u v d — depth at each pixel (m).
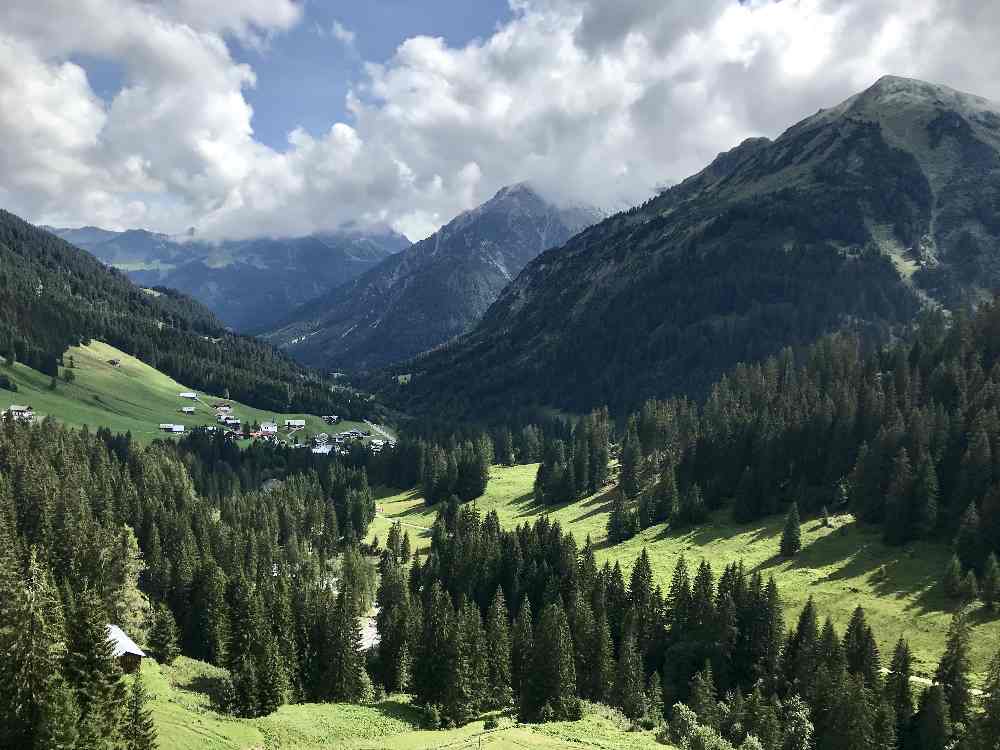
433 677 88.06
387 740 74.06
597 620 101.81
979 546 107.81
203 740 66.44
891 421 140.25
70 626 51.34
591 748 67.12
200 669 94.56
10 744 43.69
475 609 98.25
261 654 82.06
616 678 93.00
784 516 144.12
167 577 112.81
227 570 125.50
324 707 85.19
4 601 46.22
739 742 78.44
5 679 44.38
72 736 44.59
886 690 81.44
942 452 129.88
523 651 98.56
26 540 108.06
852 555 120.75
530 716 84.38
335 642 92.69
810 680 87.81
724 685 96.81
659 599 110.75
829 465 145.88
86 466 157.62
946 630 95.44
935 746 75.56
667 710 93.12
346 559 147.75
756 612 101.88
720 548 137.62
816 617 97.00
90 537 107.44
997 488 109.44
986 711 68.12
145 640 96.69
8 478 134.50
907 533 120.06
